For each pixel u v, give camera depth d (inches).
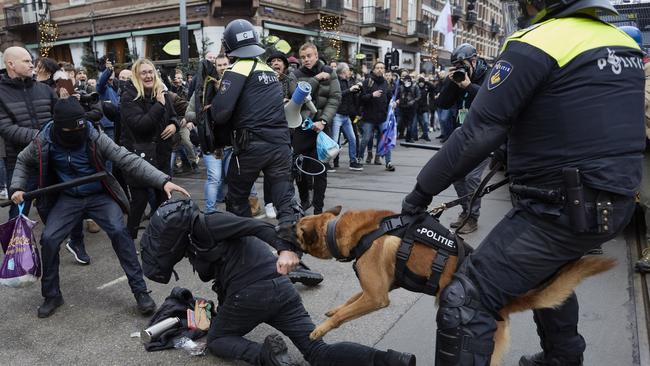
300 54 221.3
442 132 502.6
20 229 131.5
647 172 159.8
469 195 90.6
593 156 67.0
